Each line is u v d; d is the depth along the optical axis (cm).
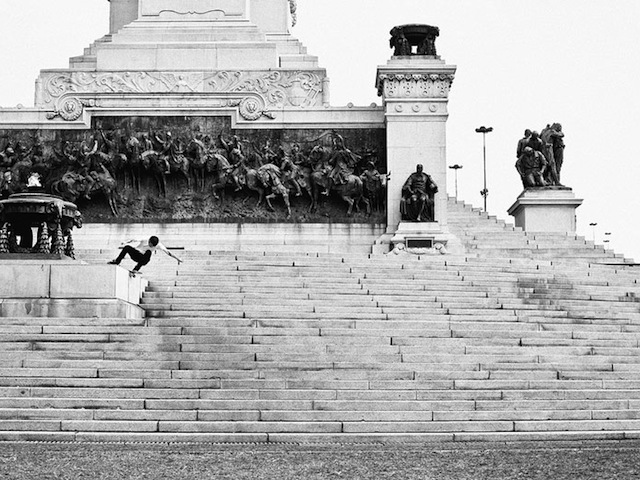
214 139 5125
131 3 5894
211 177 5088
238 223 5062
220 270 4012
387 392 2703
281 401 2620
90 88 5188
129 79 5194
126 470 2009
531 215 5691
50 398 2602
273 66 5297
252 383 2714
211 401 2603
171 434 2455
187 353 2869
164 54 5278
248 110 5150
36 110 5147
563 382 2839
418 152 5109
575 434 2528
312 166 5097
